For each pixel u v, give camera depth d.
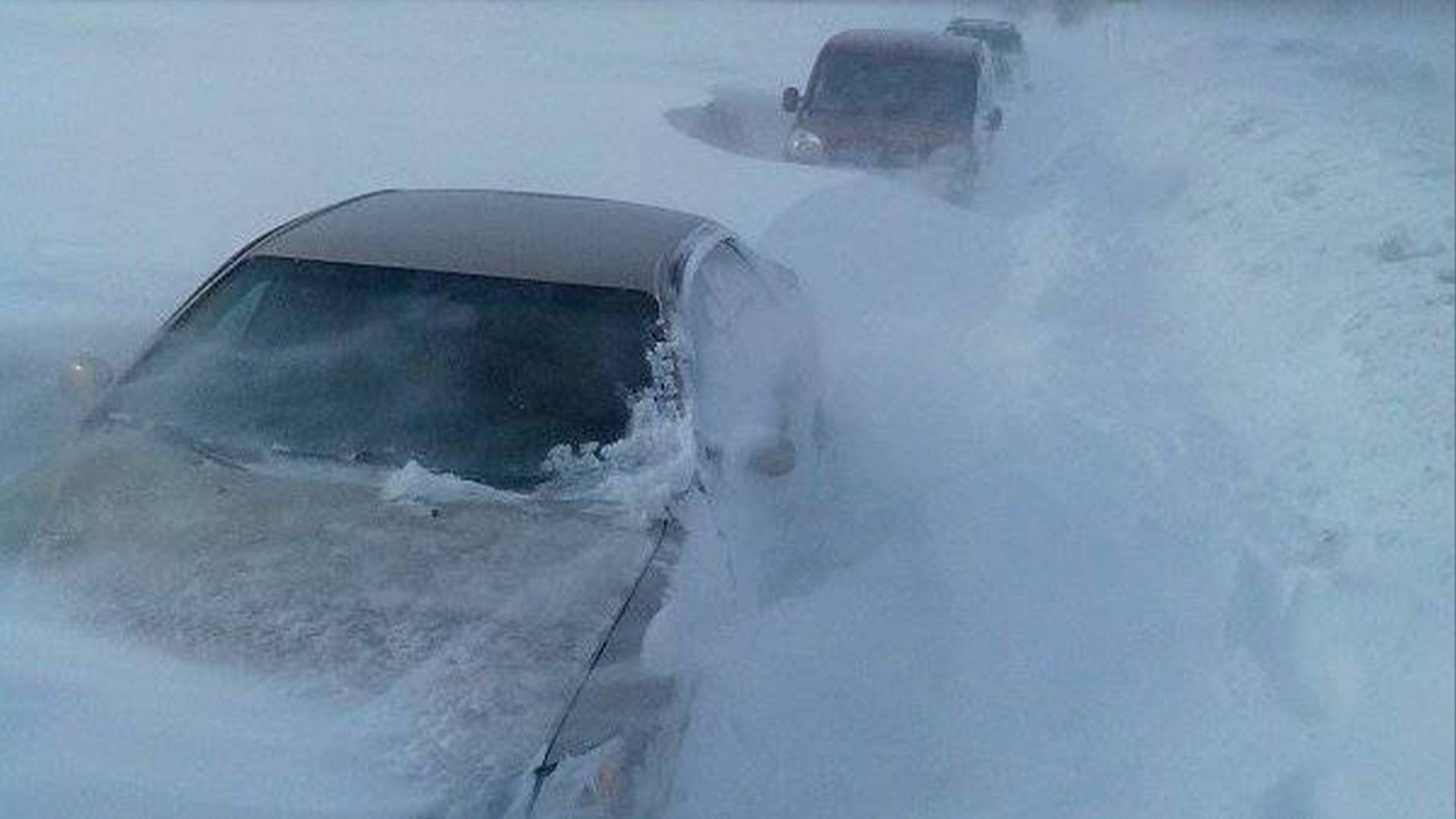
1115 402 7.43
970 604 5.23
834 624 4.87
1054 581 5.48
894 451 6.44
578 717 3.35
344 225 5.17
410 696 3.35
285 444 4.32
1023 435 6.82
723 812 3.77
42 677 3.34
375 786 3.09
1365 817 4.21
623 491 4.13
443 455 4.27
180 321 4.86
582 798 3.20
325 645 3.50
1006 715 4.61
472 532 3.96
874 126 13.43
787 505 5.03
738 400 4.82
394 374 4.52
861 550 5.47
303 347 4.64
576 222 5.26
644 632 3.65
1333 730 4.67
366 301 4.75
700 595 3.91
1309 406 7.30
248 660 3.44
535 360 4.54
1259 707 4.78
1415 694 4.84
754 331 5.37
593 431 4.35
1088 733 4.57
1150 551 5.79
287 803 3.01
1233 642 5.17
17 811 2.95
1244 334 8.60
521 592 3.73
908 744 4.37
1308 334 8.32
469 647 3.52
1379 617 5.29
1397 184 11.39
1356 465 6.51
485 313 4.68
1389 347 7.73
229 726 3.22
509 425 4.36
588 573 3.82
